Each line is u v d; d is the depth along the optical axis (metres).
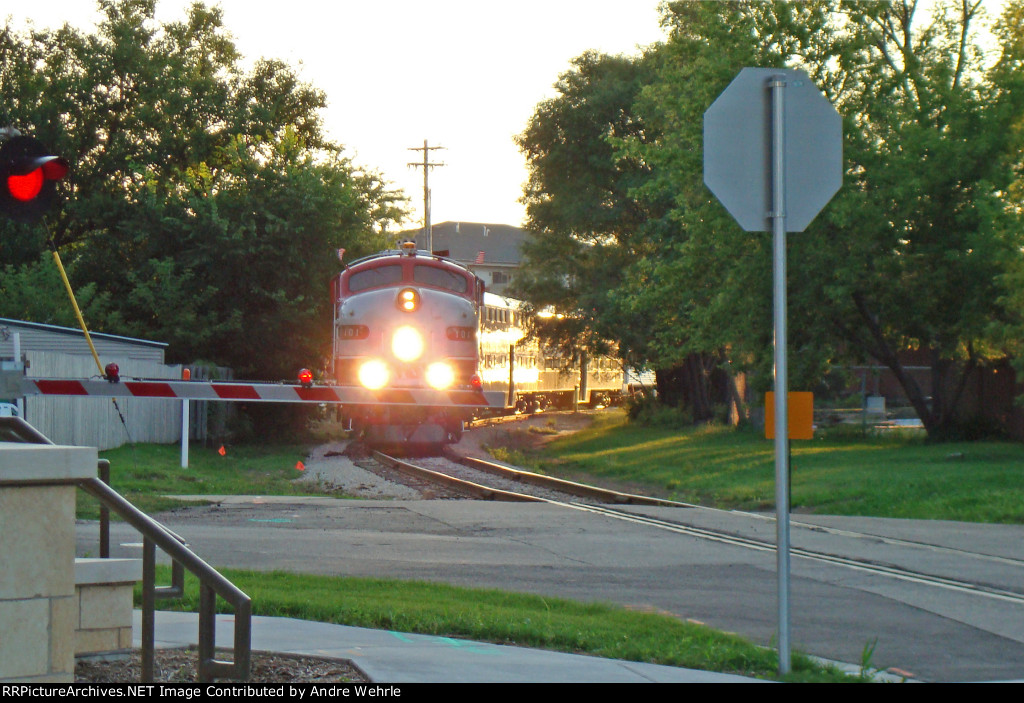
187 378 43.72
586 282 153.50
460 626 24.53
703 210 91.50
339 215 116.50
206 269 113.56
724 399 156.00
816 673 21.61
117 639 20.12
